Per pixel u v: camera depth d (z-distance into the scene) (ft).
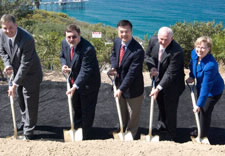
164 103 13.30
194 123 15.79
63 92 18.70
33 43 12.10
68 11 189.06
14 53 12.22
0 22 11.59
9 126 15.11
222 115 16.51
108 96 18.40
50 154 10.16
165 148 10.64
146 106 17.60
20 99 14.24
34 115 13.64
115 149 10.58
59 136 14.29
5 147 10.61
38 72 13.01
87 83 12.85
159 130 14.74
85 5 208.44
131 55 12.16
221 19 159.84
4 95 18.07
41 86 19.13
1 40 12.42
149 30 132.98
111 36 53.36
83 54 12.26
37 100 13.52
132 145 10.91
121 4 215.72
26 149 10.44
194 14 174.91
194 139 13.16
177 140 14.33
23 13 86.12
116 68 12.89
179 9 192.03
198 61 12.33
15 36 11.77
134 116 13.74
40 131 14.67
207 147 11.04
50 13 130.72
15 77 12.33
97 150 10.48
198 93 12.83
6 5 82.84
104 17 171.42
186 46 41.01
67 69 13.08
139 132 14.87
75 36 11.91
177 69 12.23
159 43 12.39
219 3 220.02
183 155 10.18
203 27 44.01
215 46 33.12
